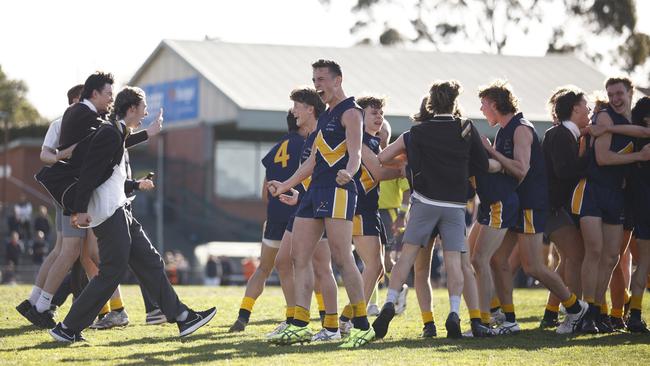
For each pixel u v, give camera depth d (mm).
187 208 137500
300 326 26719
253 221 140375
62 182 27078
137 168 140125
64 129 29000
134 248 27328
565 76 134750
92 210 26406
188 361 23500
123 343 27031
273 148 30547
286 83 124750
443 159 27312
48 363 23109
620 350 26328
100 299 26891
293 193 27844
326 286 27469
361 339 26234
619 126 30156
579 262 31609
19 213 114562
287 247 28719
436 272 73438
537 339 28578
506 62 137125
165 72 137250
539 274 29875
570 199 30906
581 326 30266
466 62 136375
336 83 26109
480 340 28000
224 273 95188
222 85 122500
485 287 29312
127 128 26688
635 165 31234
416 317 35156
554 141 30406
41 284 30875
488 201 28844
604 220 30766
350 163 25594
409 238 27578
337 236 25953
